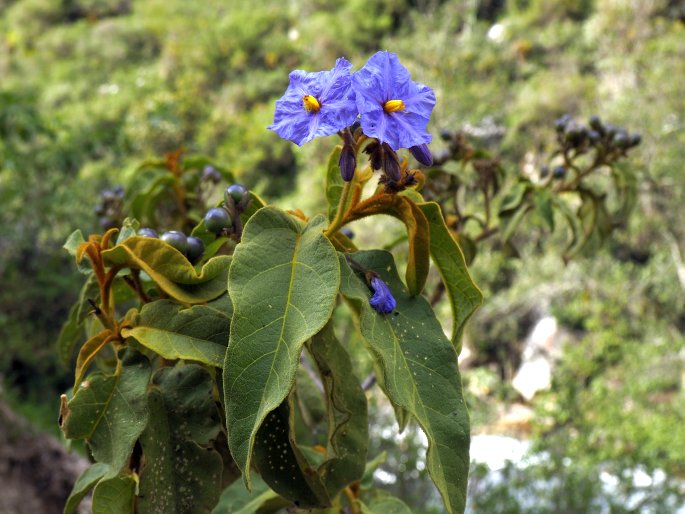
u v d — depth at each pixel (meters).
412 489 7.72
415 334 1.13
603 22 24.53
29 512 6.49
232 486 1.62
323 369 1.28
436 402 1.08
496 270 18.92
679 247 18.33
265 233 1.10
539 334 19.67
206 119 29.78
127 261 1.22
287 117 1.08
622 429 10.52
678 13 23.78
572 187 2.66
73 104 34.41
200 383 1.24
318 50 33.38
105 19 46.38
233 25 36.12
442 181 2.50
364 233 14.81
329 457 1.27
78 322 1.50
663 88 18.23
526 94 23.28
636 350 15.50
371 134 1.01
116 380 1.18
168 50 35.28
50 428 9.44
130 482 1.18
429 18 22.83
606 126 2.62
